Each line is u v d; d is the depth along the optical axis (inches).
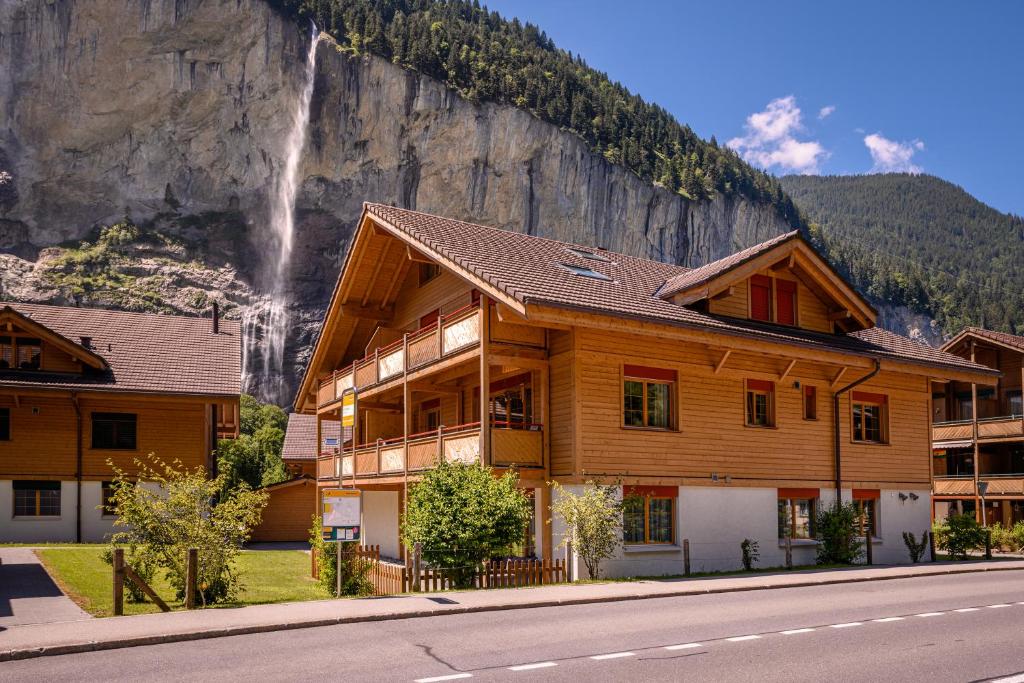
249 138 4409.5
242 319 4180.6
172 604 599.8
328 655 387.9
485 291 746.8
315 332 4303.6
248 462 2177.7
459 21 6491.1
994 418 1549.0
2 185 4109.3
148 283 4114.2
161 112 4328.3
